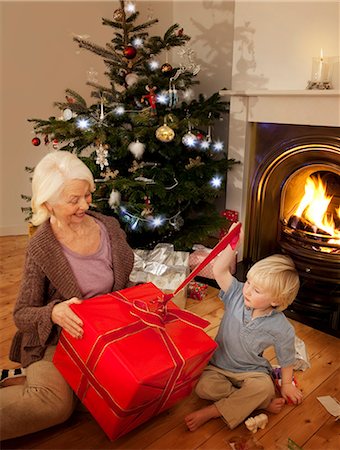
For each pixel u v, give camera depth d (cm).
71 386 128
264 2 237
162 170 235
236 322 149
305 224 227
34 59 313
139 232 245
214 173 246
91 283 140
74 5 316
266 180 245
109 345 114
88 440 135
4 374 157
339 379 168
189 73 246
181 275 211
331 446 136
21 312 133
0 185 323
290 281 140
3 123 314
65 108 229
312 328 204
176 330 128
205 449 134
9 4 297
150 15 260
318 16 219
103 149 216
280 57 236
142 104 238
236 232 137
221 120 310
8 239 322
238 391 144
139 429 141
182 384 128
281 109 229
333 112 209
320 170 225
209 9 312
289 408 152
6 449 130
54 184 126
